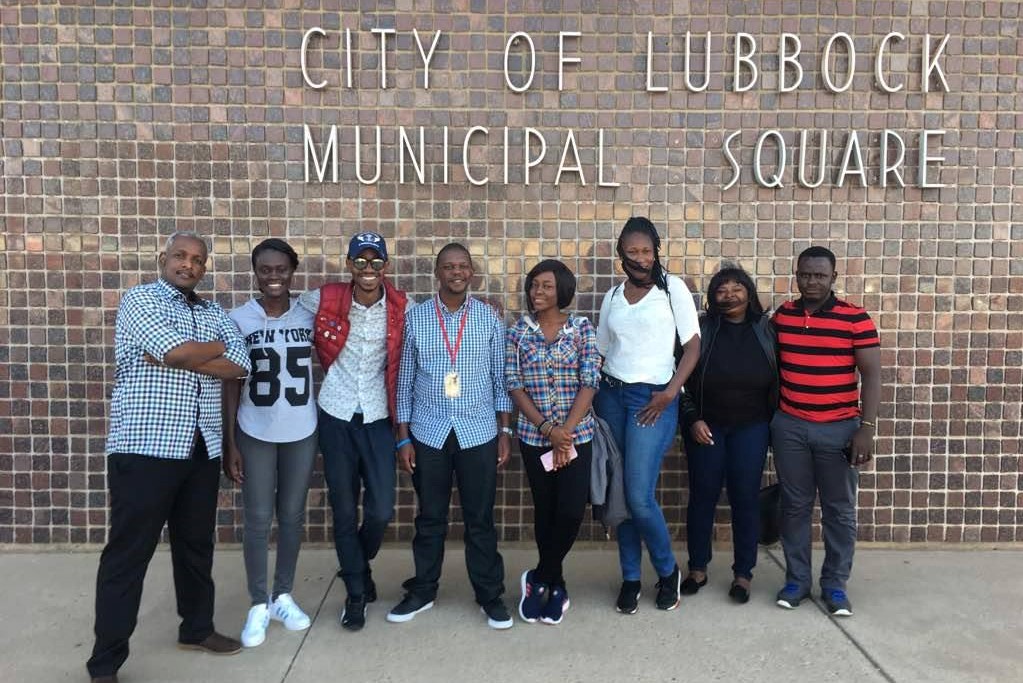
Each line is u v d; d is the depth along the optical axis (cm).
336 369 337
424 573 351
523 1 420
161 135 421
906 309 437
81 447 430
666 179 430
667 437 350
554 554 345
